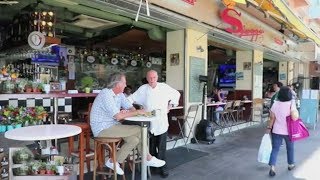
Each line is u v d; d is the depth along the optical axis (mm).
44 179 3080
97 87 8406
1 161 3393
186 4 5875
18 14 6191
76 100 7125
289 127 4570
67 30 7395
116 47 10961
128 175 4402
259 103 9898
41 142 3719
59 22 6582
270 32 10164
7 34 7105
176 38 6797
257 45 9266
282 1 5656
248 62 10258
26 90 3736
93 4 4648
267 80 15125
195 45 6934
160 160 4258
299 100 9914
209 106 8844
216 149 6172
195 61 6941
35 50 6340
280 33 10984
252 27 8805
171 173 4535
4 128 3648
